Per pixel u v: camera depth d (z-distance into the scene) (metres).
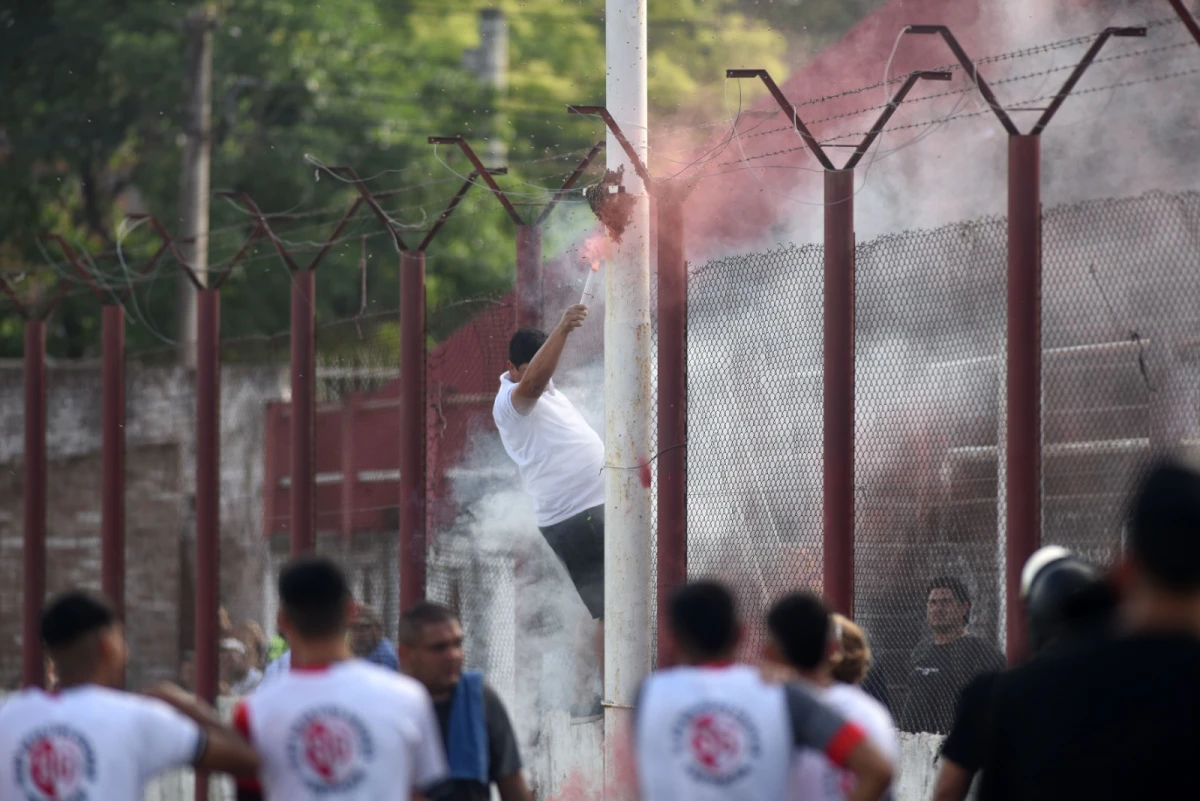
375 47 89.62
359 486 35.88
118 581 39.53
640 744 15.46
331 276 78.94
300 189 81.62
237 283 79.88
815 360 25.78
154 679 46.91
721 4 76.75
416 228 32.53
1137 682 12.22
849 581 23.62
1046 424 23.16
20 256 90.19
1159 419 21.39
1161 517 12.41
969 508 23.83
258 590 40.16
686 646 15.57
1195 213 21.09
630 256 27.16
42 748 15.90
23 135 87.81
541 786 30.91
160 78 82.56
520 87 94.94
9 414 53.03
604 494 29.59
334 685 15.85
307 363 34.44
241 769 15.77
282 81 83.50
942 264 24.48
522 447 30.09
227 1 84.88
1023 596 16.56
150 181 83.69
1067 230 23.11
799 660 16.36
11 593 52.09
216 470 37.09
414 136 84.50
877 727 15.59
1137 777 12.05
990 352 23.55
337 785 15.61
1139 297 21.84
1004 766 12.96
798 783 15.43
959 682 23.59
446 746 18.84
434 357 34.62
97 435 49.84
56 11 87.50
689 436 28.48
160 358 47.47
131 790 15.84
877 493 25.38
